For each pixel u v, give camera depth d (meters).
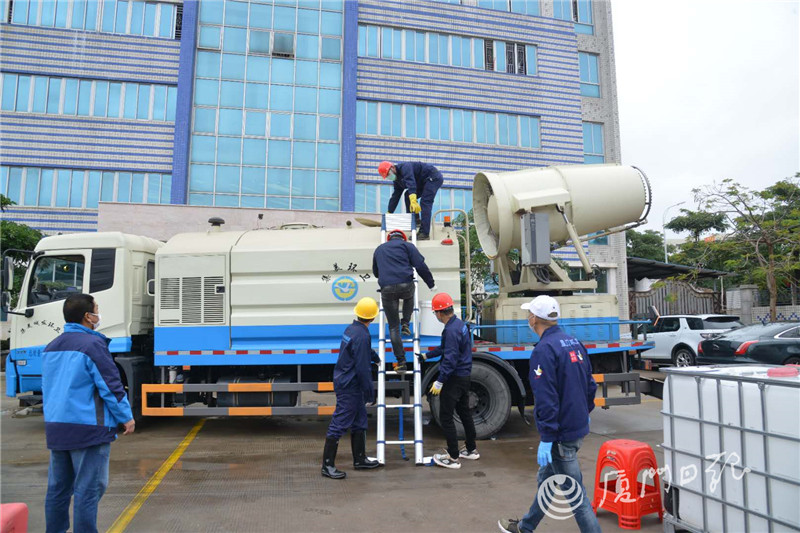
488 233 8.26
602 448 4.39
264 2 19.70
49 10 18.69
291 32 19.84
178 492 4.86
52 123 18.36
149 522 4.14
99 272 7.24
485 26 21.84
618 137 23.31
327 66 20.02
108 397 3.40
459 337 5.63
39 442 6.82
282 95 19.56
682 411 3.78
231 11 19.44
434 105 21.00
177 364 6.88
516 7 22.77
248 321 6.88
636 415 8.70
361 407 5.48
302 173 19.42
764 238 15.15
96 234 7.33
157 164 18.70
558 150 22.16
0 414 8.81
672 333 13.17
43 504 4.60
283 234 7.27
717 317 12.83
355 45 20.11
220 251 6.96
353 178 19.61
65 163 18.31
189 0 18.95
